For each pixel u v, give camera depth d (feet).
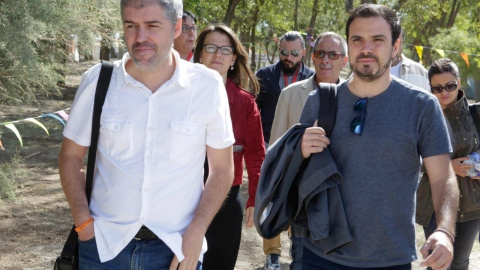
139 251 9.62
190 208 9.89
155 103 9.61
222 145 10.08
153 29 9.37
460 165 15.42
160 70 9.78
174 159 9.58
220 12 87.76
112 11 27.25
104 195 9.71
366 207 10.34
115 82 9.77
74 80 69.67
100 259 9.62
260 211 11.03
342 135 10.59
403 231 10.40
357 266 10.51
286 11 101.35
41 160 35.29
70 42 26.76
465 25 94.58
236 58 15.48
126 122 9.55
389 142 10.30
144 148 9.53
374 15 10.34
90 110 9.80
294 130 10.95
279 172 10.80
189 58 18.54
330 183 10.45
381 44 10.32
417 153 10.44
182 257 9.56
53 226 23.18
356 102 10.61
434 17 93.81
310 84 17.52
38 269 18.74
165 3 9.36
